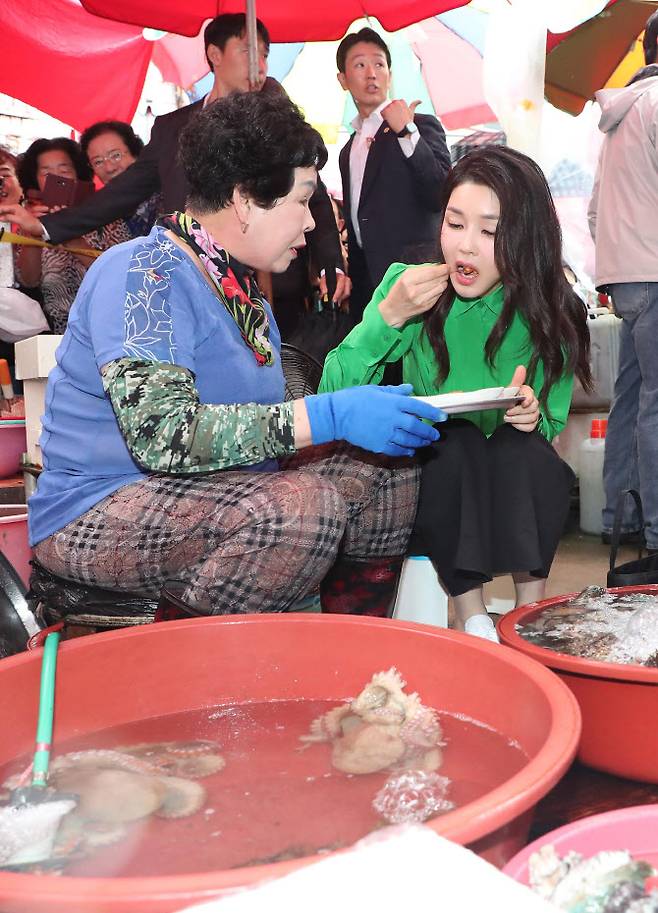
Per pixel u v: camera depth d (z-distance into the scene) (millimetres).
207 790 865
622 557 3043
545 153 5031
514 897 521
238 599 1352
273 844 753
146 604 1409
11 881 568
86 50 4418
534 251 1604
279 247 1460
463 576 1629
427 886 526
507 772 871
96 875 705
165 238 1408
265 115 1374
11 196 3512
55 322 3781
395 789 850
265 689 1123
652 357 2805
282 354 2014
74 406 1424
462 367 1798
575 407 3885
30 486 2619
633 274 2787
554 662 1082
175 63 4695
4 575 1433
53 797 831
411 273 1637
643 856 725
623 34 4227
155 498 1363
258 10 3635
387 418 1282
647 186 2779
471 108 4840
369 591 1729
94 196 3102
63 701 1022
